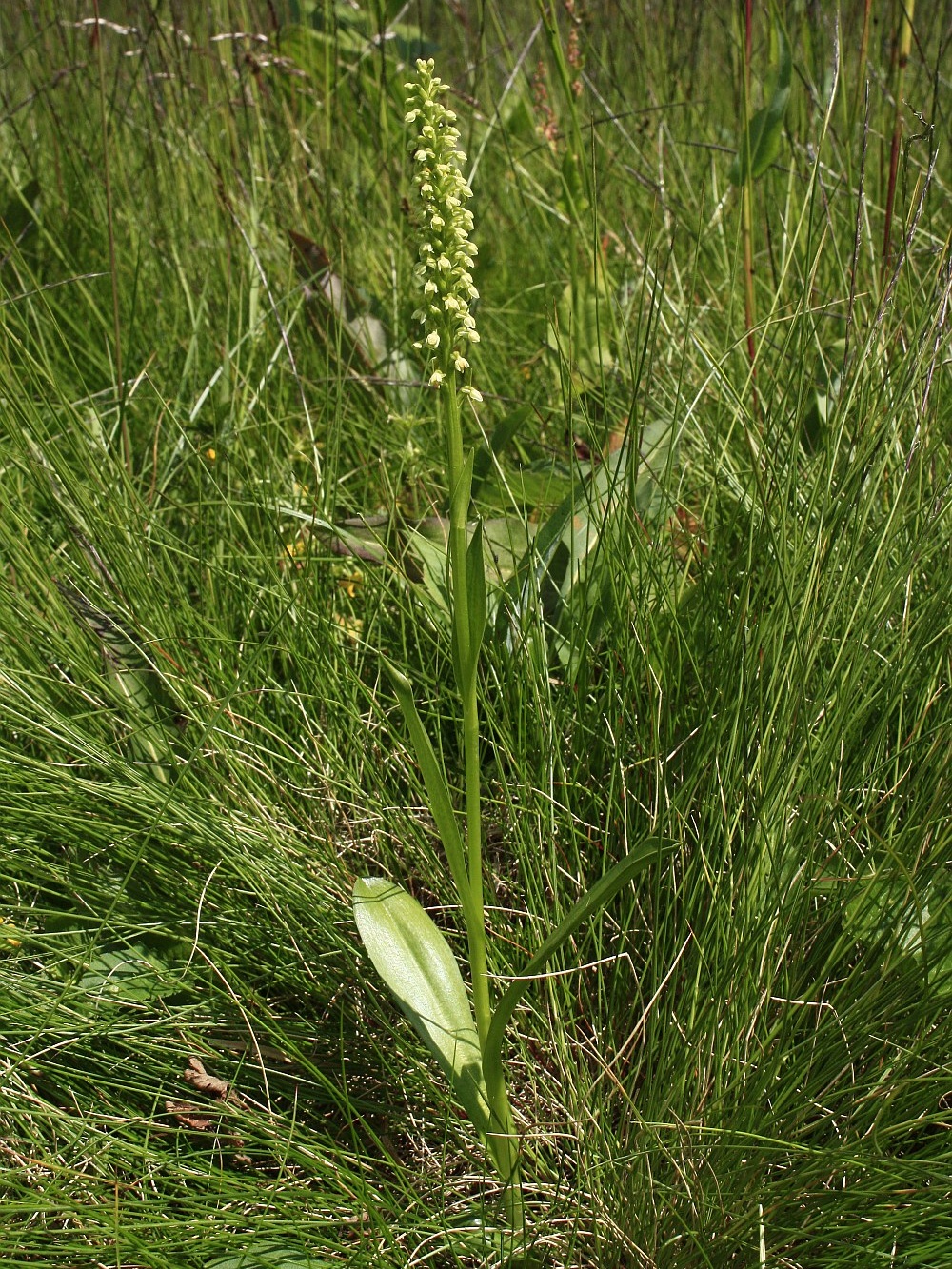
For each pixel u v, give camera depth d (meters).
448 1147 0.33
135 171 0.72
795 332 0.45
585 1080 0.33
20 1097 0.32
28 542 0.45
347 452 0.55
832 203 0.58
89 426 0.50
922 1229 0.29
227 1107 0.32
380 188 0.70
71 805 0.38
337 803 0.40
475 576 0.26
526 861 0.36
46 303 0.51
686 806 0.35
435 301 0.26
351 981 0.36
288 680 0.43
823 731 0.35
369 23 0.77
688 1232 0.29
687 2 0.87
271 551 0.46
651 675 0.38
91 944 0.35
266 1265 0.29
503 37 0.74
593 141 0.45
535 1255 0.31
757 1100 0.30
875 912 0.33
